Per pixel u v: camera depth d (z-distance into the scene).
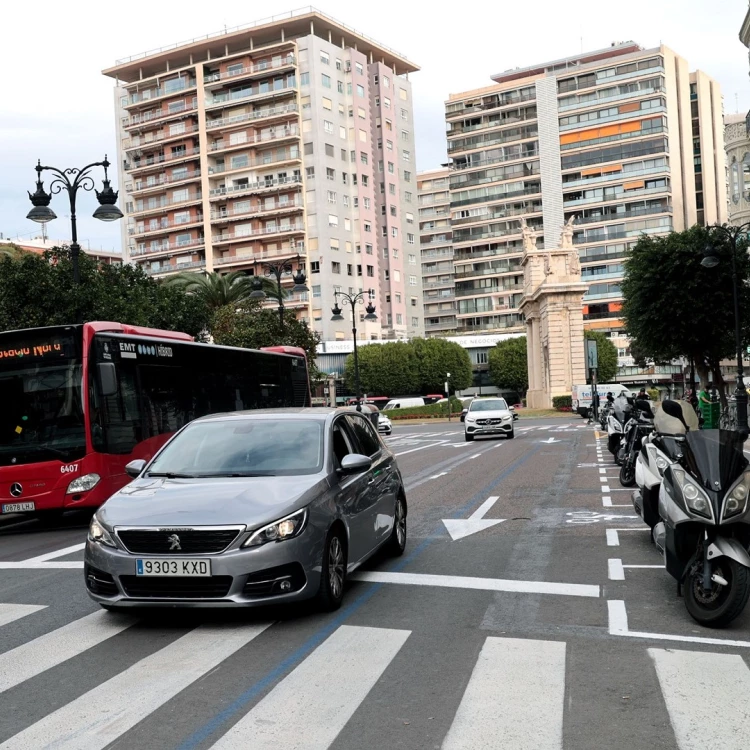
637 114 102.75
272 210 92.12
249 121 92.38
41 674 5.55
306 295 91.62
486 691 5.00
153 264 99.25
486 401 36.88
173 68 99.62
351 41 98.19
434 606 7.11
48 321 25.98
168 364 16.52
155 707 4.84
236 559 6.29
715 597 6.34
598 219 104.94
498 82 121.12
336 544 7.14
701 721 4.52
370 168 97.81
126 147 99.94
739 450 6.63
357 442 8.67
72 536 12.91
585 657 5.66
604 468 19.95
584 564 8.80
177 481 7.37
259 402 21.41
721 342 35.34
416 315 104.25
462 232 116.25
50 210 22.70
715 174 112.69
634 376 100.38
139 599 6.39
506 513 12.81
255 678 5.30
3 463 13.73
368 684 5.15
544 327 66.69
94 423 13.97
